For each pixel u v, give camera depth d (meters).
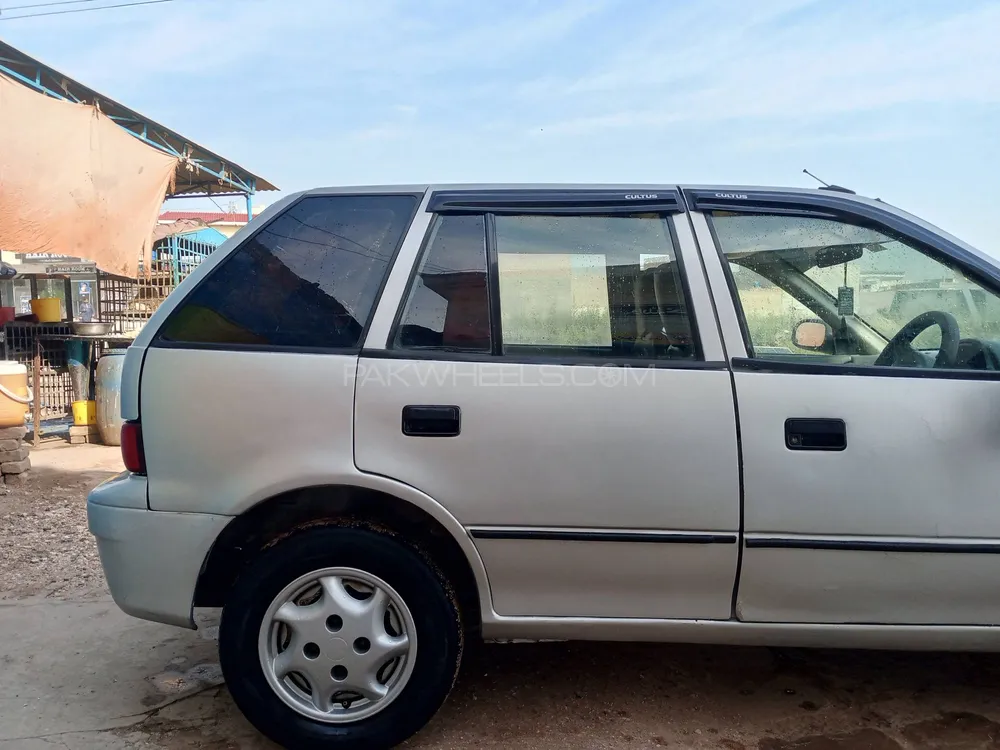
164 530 2.28
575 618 2.31
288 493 2.30
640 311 2.38
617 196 2.50
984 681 2.84
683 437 2.22
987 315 2.39
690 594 2.29
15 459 6.04
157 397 2.30
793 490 2.21
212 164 10.21
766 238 2.46
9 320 7.73
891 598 2.26
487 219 2.46
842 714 2.61
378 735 2.27
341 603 2.25
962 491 2.21
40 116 6.47
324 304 2.36
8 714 2.59
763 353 2.34
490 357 2.31
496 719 2.57
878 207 2.50
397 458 2.23
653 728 2.52
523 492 2.23
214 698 2.72
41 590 3.73
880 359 2.40
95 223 6.97
